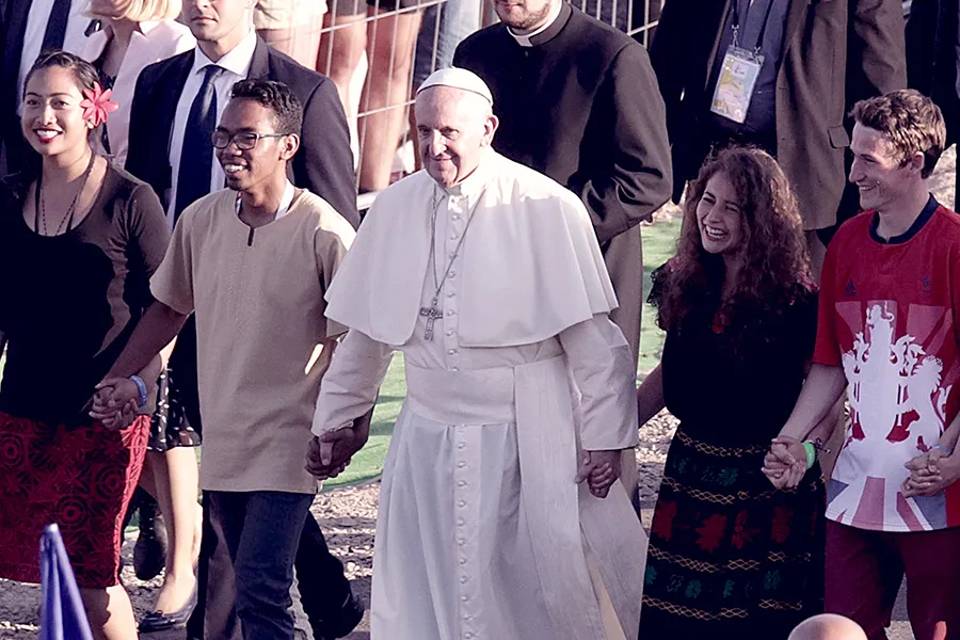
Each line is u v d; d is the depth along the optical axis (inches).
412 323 652.1
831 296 623.2
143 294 716.7
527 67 748.6
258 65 817.5
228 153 674.8
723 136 850.1
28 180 717.3
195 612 743.1
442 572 655.1
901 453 605.3
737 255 630.5
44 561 460.1
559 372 658.8
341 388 669.9
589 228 652.1
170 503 815.7
